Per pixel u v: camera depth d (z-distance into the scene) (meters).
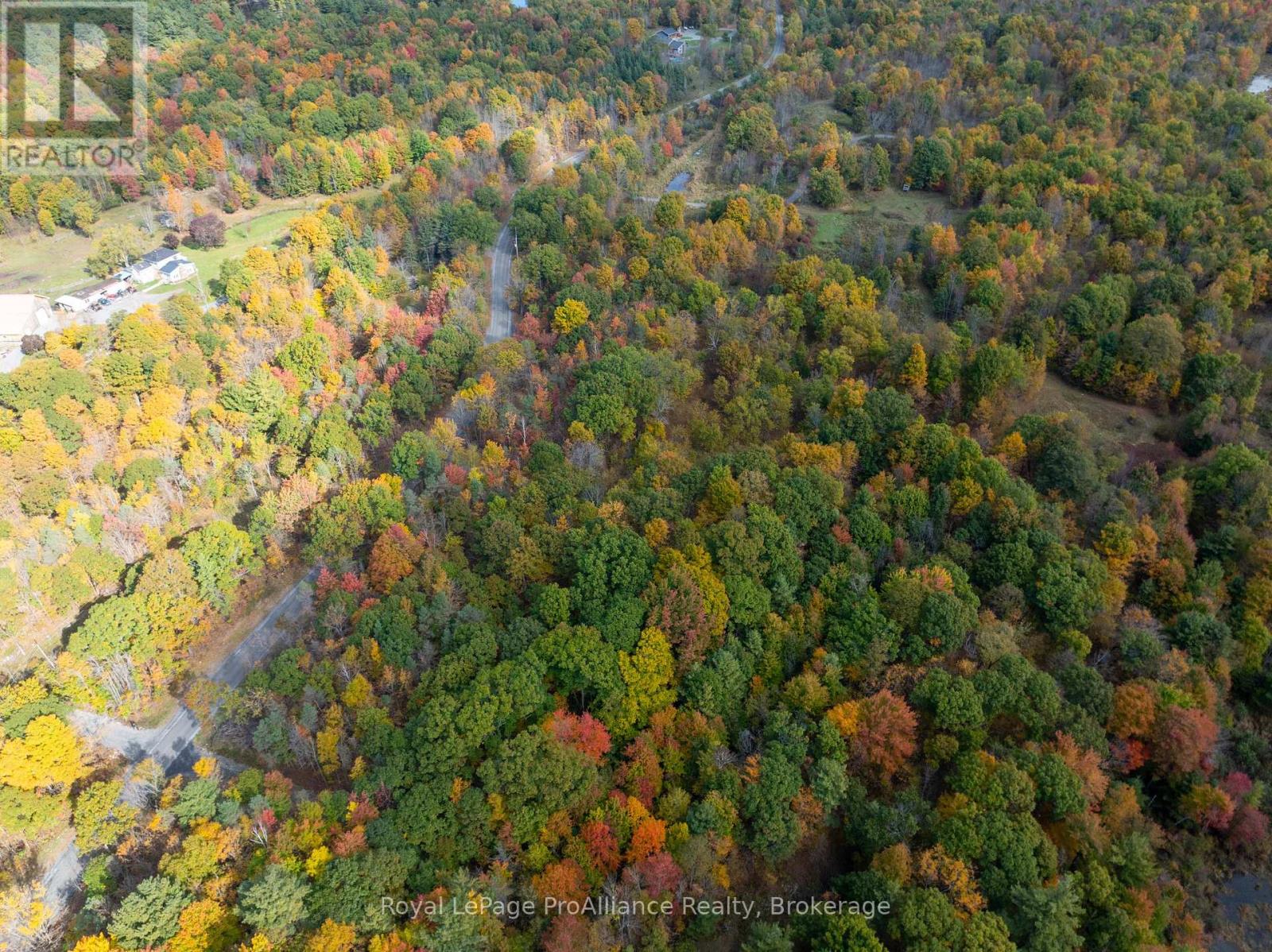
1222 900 112.81
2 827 112.25
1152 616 136.25
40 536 150.00
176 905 94.56
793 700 119.00
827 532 142.25
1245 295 199.75
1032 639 130.38
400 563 137.75
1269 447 169.75
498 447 162.62
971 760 110.00
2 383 176.25
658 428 169.00
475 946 92.38
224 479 170.38
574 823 105.81
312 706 117.06
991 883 99.62
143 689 132.62
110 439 177.00
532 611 130.75
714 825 105.44
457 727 108.50
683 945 101.31
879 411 164.62
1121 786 112.44
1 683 135.25
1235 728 126.19
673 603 122.88
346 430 170.50
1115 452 168.88
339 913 92.19
